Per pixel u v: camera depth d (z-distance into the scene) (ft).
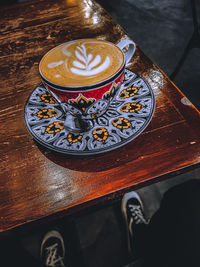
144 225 1.93
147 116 0.80
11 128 0.86
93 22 1.30
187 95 3.08
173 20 4.49
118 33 1.21
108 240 2.01
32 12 1.46
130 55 0.90
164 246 1.18
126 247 1.88
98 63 0.77
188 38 4.05
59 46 0.86
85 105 0.75
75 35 1.24
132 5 5.03
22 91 0.98
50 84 0.72
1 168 0.75
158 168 0.72
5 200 0.69
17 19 1.42
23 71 1.07
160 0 5.07
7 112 0.91
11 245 1.34
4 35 1.31
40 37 1.26
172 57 3.72
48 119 0.82
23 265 1.26
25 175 0.73
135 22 4.55
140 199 2.25
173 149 0.75
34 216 0.66
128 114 0.81
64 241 1.84
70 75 0.74
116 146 0.72
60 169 0.74
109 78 0.71
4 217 0.66
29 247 1.97
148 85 0.89
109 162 0.74
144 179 0.70
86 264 1.90
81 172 0.73
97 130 0.78
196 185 1.38
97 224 2.11
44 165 0.75
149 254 1.23
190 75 3.37
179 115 0.84
